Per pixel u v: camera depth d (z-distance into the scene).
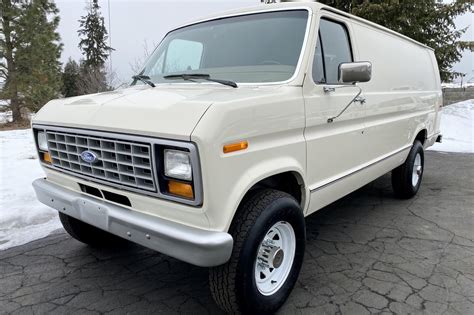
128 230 2.47
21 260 3.70
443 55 13.55
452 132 13.15
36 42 18.75
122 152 2.45
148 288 3.20
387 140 4.53
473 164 8.46
